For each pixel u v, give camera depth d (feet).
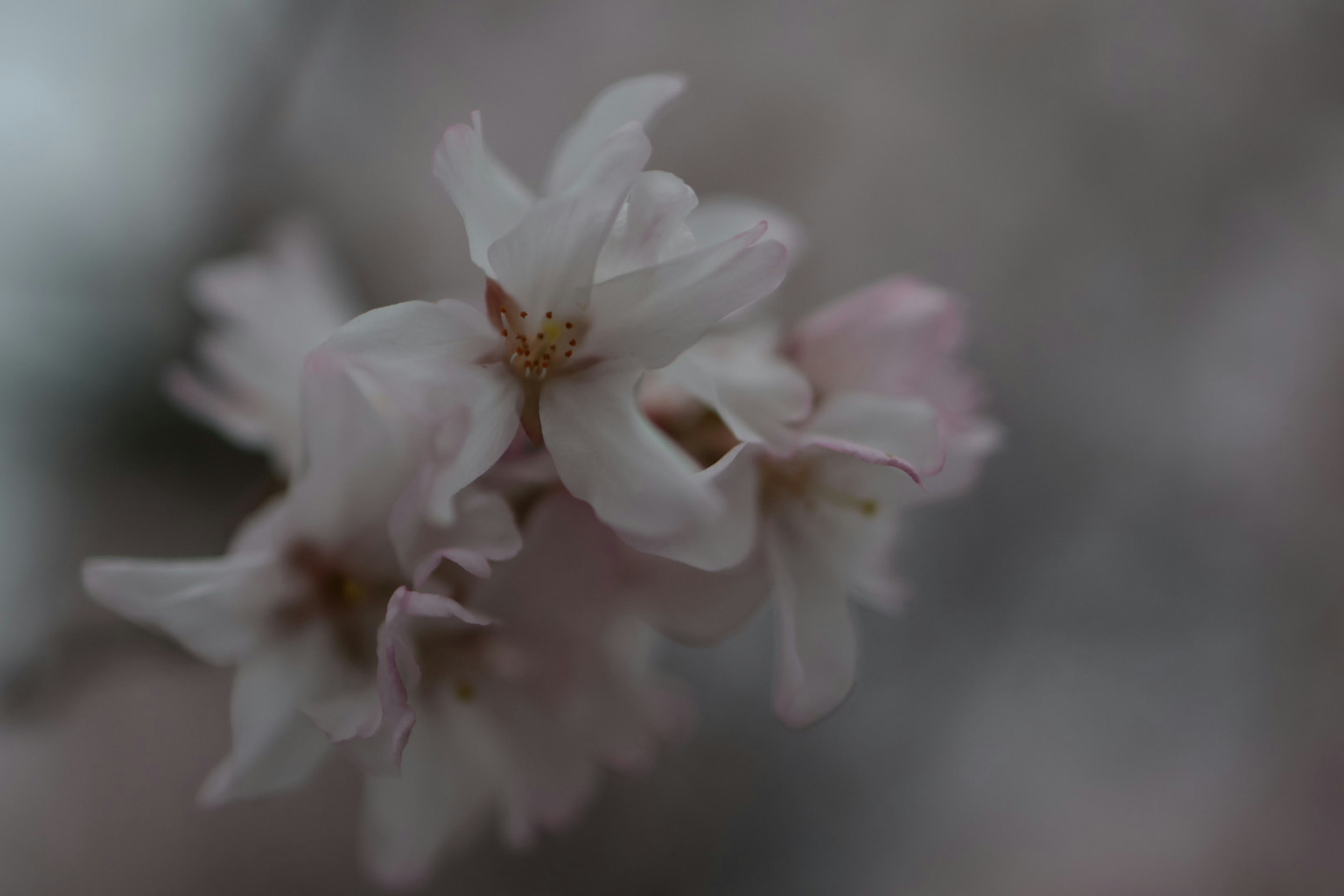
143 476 1.59
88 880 1.51
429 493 0.87
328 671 0.92
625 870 1.65
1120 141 1.98
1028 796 1.80
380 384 0.87
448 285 1.86
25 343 1.49
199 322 1.59
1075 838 1.78
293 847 1.62
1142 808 1.81
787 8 1.99
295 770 0.91
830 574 0.93
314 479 0.91
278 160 1.70
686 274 0.88
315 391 0.89
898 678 1.82
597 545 0.92
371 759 0.89
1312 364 1.92
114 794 1.57
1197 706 1.87
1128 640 1.88
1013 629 1.87
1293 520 1.90
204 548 1.57
